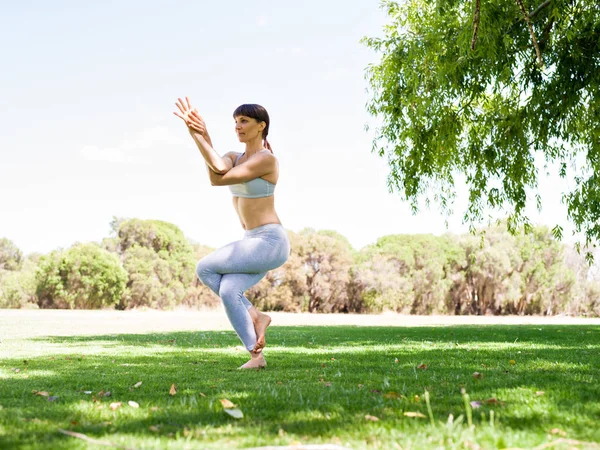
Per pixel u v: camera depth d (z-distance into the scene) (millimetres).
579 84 8016
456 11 8727
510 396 2676
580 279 48969
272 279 54219
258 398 2678
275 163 4305
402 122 9672
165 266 55062
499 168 9438
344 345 7379
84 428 2029
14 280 51094
